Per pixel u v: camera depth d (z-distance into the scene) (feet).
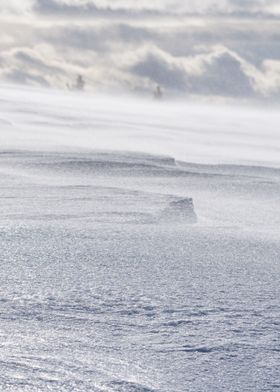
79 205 84.07
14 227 66.39
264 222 84.94
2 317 38.06
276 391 30.35
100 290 44.19
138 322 38.42
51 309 39.88
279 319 39.75
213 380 31.17
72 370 31.40
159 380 30.89
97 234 65.10
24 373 30.68
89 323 37.88
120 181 115.65
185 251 59.41
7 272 47.85
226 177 124.57
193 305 41.83
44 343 34.50
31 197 89.10
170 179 120.47
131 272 49.83
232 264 54.80
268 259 58.03
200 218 85.20
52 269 49.42
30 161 127.44
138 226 72.54
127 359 33.09
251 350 34.78
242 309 41.42
